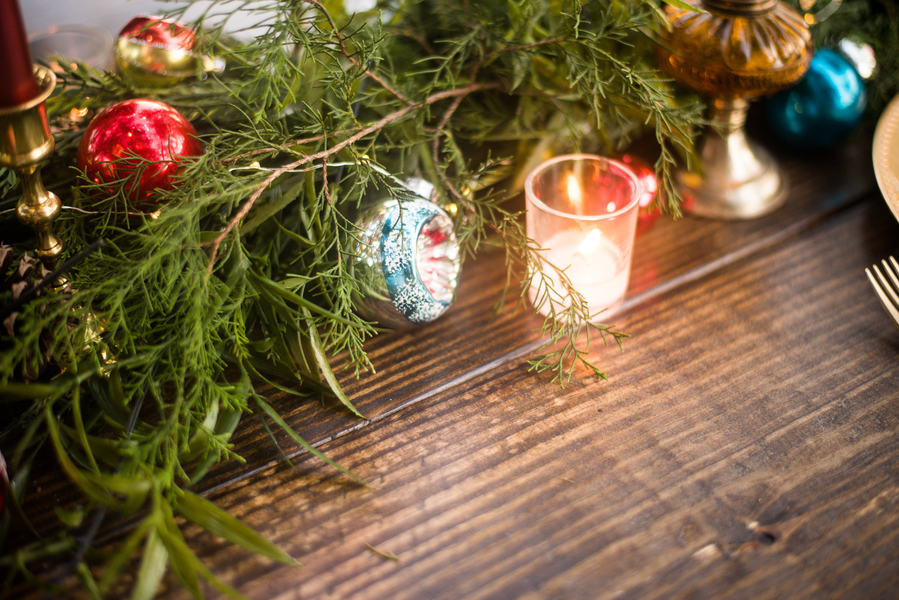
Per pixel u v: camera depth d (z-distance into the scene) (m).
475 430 0.54
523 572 0.48
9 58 0.45
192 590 0.44
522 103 0.64
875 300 0.60
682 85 0.67
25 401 0.55
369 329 0.54
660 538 0.49
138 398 0.50
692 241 0.66
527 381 0.57
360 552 0.49
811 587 0.47
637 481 0.51
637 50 0.65
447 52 0.67
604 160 0.59
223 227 0.53
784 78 0.61
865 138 0.74
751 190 0.67
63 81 0.61
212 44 0.56
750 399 0.55
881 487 0.50
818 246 0.65
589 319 0.55
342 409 0.55
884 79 0.74
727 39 0.60
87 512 0.47
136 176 0.52
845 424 0.53
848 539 0.48
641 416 0.54
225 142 0.55
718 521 0.49
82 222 0.55
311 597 0.47
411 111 0.59
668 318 0.60
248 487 0.52
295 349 0.54
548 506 0.50
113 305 0.49
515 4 0.60
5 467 0.50
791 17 0.62
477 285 0.63
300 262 0.59
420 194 0.59
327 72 0.58
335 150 0.53
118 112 0.53
